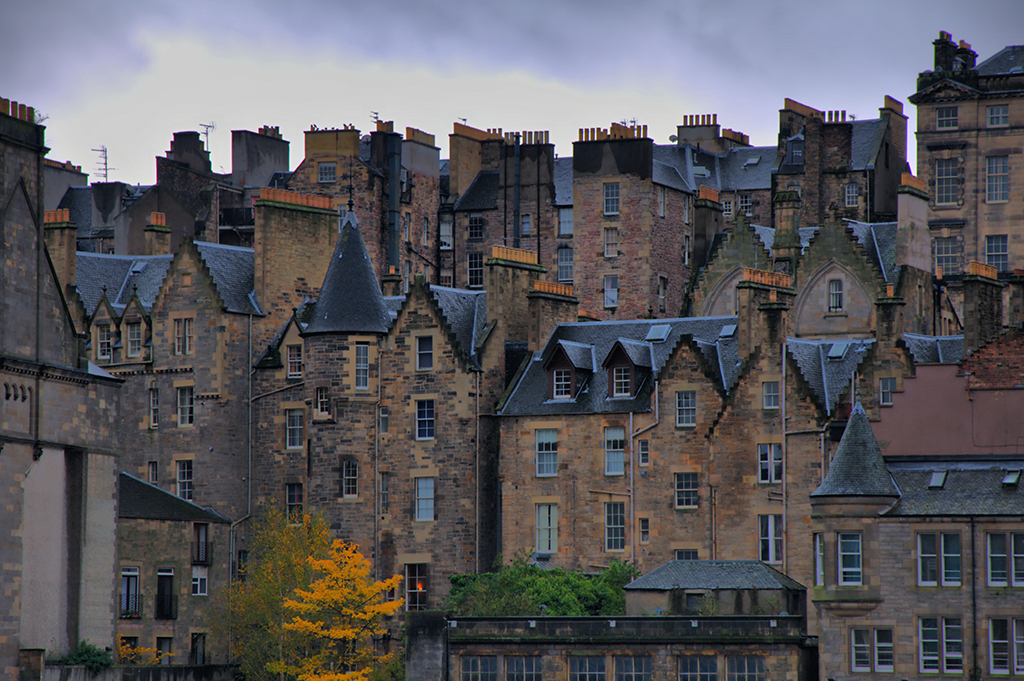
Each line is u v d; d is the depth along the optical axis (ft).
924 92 572.51
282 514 453.99
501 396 450.71
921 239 503.61
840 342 423.23
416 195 630.74
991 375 372.79
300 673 416.87
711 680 367.45
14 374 375.25
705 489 418.51
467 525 444.14
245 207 645.10
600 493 431.02
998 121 565.53
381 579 451.53
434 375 451.12
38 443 379.76
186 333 480.64
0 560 366.02
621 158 586.45
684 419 423.23
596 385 439.63
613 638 374.84
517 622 382.42
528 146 630.33
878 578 359.05
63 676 374.02
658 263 584.40
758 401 412.57
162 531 444.14
